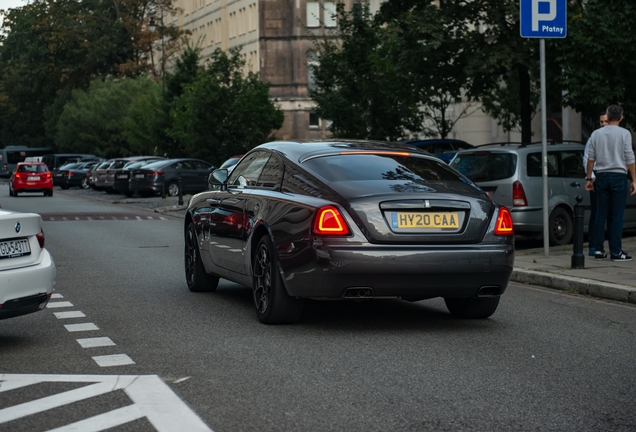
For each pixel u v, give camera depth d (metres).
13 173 52.75
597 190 14.19
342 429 5.59
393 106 38.53
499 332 8.99
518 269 13.05
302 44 81.75
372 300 11.27
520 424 5.71
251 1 84.56
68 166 65.56
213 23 93.44
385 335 8.80
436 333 8.92
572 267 13.18
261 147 10.65
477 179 16.88
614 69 21.31
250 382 6.82
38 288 8.34
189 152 57.69
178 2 103.06
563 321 9.65
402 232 8.70
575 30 21.00
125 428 5.62
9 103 100.81
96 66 90.81
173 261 15.98
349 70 38.31
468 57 25.70
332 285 8.61
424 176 9.34
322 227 8.62
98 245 19.31
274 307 9.19
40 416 5.91
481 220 8.96
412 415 5.91
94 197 49.62
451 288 8.80
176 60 65.69
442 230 8.82
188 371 7.19
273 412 5.97
